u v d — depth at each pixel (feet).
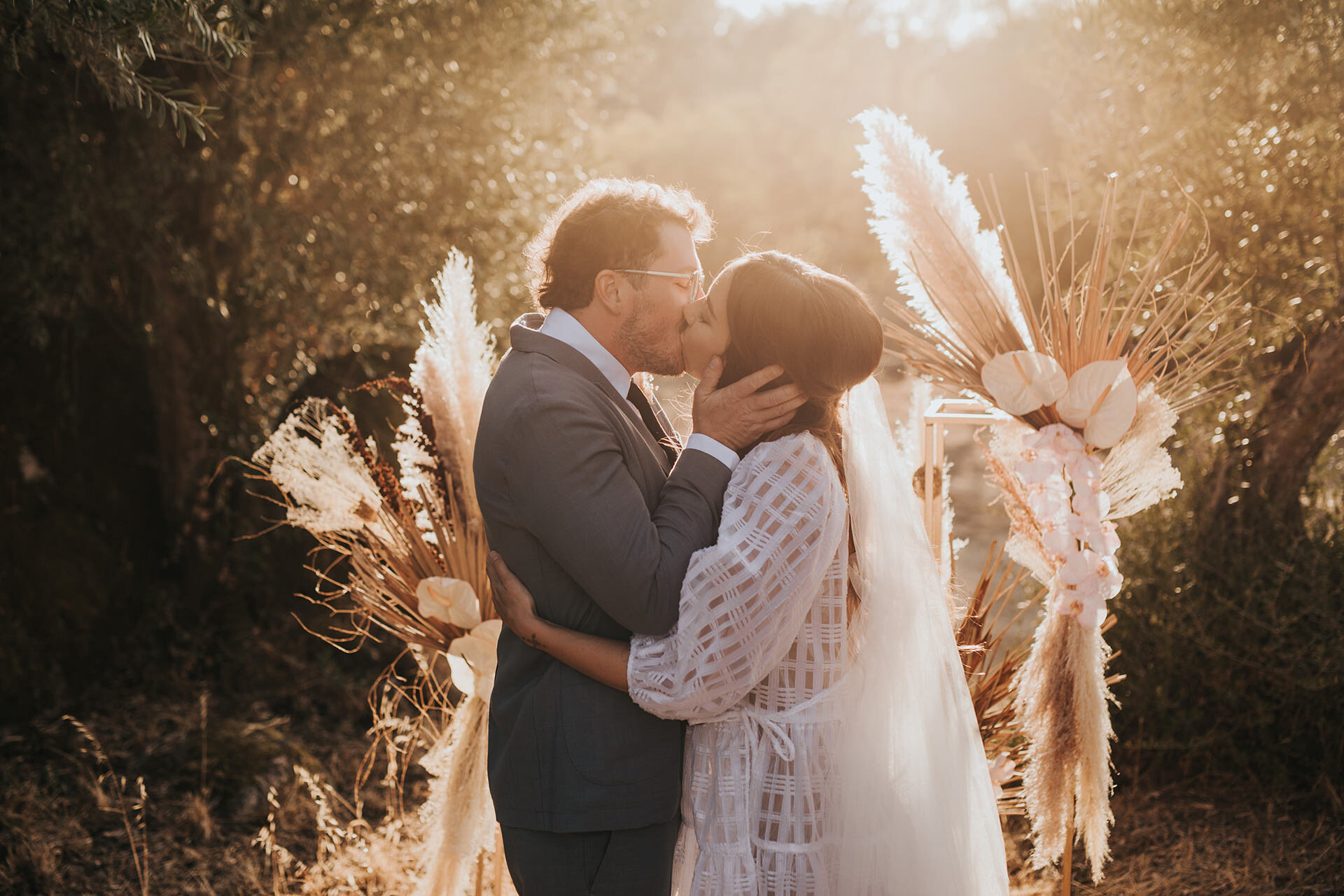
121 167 15.60
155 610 16.31
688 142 61.72
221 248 17.25
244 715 14.66
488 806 7.39
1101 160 13.66
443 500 7.59
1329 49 12.22
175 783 12.44
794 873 5.94
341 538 7.89
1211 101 12.98
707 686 5.59
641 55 22.40
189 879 10.84
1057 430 6.67
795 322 5.77
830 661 6.17
